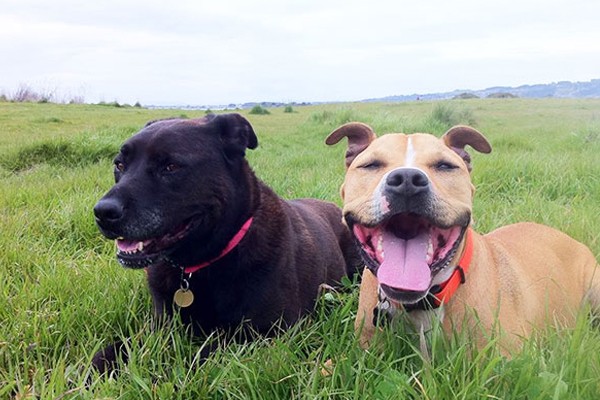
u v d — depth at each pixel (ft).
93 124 14.56
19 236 3.74
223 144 2.65
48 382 2.07
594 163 5.87
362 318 2.27
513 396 1.68
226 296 2.53
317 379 1.87
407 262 1.95
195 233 2.48
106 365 2.23
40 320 2.52
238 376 2.02
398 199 1.88
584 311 2.21
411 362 2.01
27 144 7.66
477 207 4.35
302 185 5.53
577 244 2.97
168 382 1.95
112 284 2.97
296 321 2.71
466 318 2.02
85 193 4.85
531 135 11.09
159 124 2.67
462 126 2.47
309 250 3.01
